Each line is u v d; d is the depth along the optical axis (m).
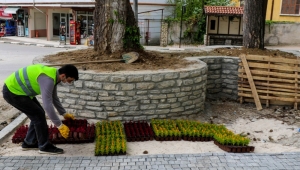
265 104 8.52
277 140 6.35
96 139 5.76
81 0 23.05
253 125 7.17
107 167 4.82
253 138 6.39
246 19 10.81
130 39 8.51
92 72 6.65
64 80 5.01
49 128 6.04
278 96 8.30
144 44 24.34
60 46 22.98
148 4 24.14
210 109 8.20
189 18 23.47
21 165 4.82
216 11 21.27
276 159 5.23
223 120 7.47
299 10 23.81
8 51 19.80
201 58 8.79
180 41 22.52
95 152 5.22
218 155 5.31
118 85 6.54
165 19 23.48
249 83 8.34
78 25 23.88
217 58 8.92
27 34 29.23
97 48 8.63
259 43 10.82
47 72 4.85
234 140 5.64
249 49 10.46
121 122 6.72
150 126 6.59
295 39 22.97
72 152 5.41
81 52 9.13
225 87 9.11
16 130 6.34
